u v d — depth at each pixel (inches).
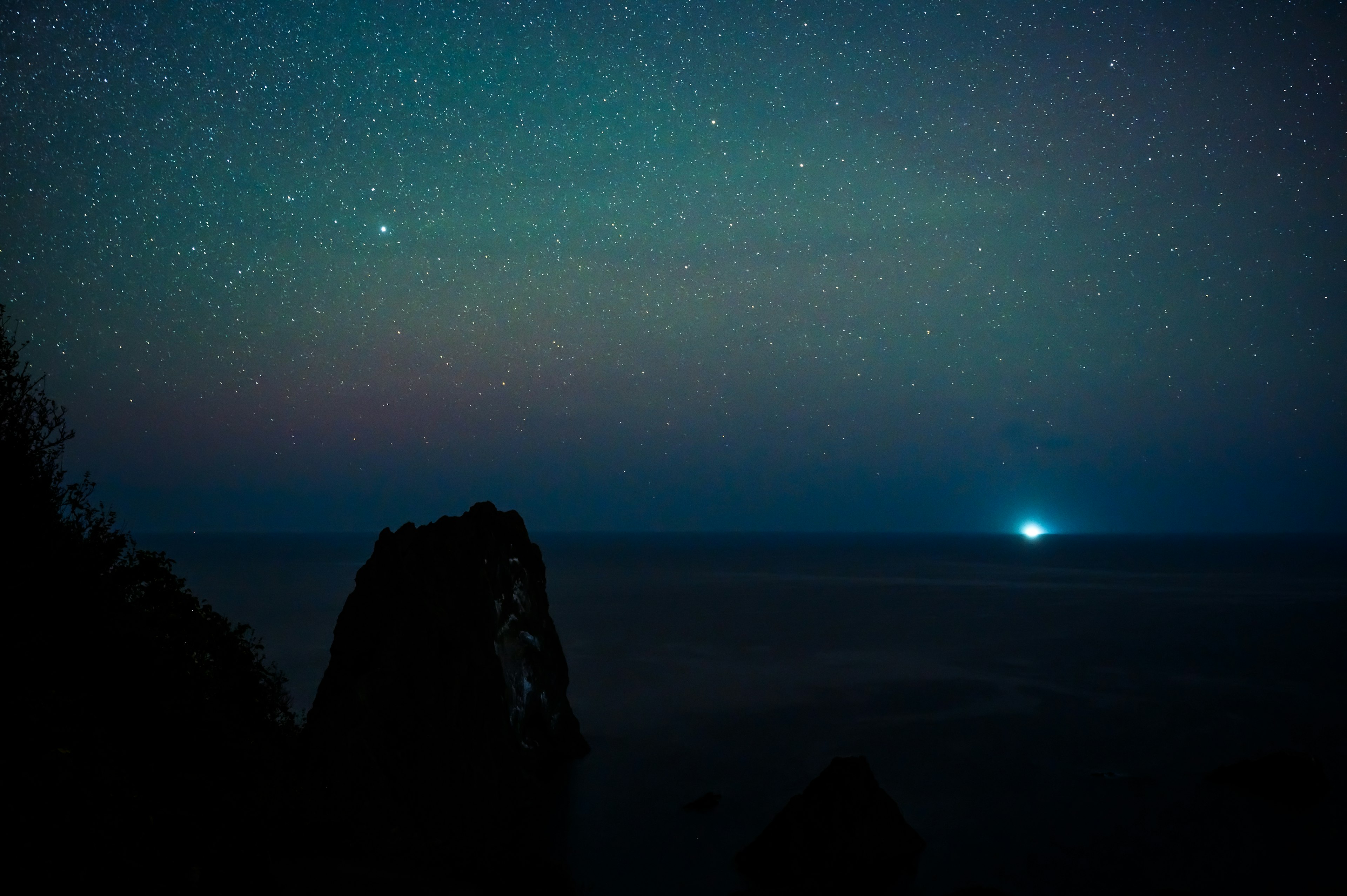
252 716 589.6
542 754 1203.2
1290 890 792.9
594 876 834.2
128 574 482.3
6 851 272.2
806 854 821.9
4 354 402.9
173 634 490.9
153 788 382.3
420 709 943.7
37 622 367.2
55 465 417.4
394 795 858.1
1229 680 1838.1
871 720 1494.8
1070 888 794.2
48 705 326.0
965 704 1614.2
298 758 694.5
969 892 719.1
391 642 975.0
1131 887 797.2
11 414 397.4
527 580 1273.4
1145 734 1376.7
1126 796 1064.2
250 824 434.9
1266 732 1381.6
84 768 319.3
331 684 948.0
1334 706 1572.3
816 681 1846.7
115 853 304.3
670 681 1844.2
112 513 445.7
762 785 1138.7
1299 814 988.6
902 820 861.2
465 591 1078.4
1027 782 1127.6
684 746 1332.4
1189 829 946.1
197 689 460.4
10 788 287.7
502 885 707.4
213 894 364.8
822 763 1237.7
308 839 629.3
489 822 922.7
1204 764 1207.6
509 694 1173.7
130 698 413.7
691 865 863.1
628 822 994.7
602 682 1838.1
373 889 530.9
